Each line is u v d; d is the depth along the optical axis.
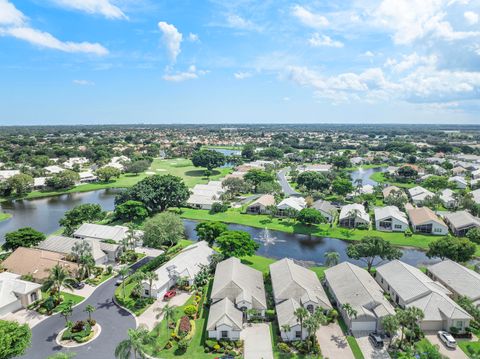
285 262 81.25
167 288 76.56
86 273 82.75
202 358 54.88
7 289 69.75
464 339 60.69
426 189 183.88
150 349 55.50
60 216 143.38
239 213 147.50
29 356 54.88
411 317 55.88
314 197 171.00
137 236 105.94
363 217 128.75
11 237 95.00
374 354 56.41
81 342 58.25
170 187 145.62
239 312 64.94
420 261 99.00
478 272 86.25
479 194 161.75
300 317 57.06
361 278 73.50
